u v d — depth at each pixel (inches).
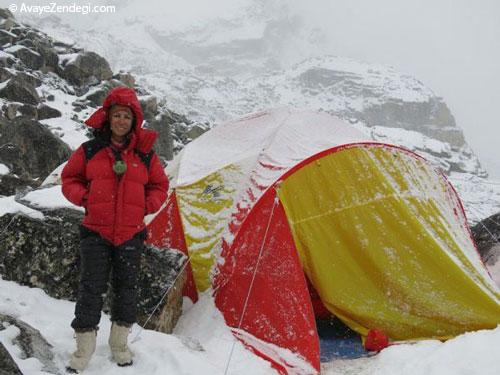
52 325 170.9
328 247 236.7
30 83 516.4
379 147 244.4
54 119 484.1
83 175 157.6
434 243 231.9
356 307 231.6
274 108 282.7
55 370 147.9
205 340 203.8
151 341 176.1
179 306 223.9
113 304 158.7
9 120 425.4
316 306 256.2
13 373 132.2
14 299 181.5
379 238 235.8
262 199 225.6
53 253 198.1
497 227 335.0
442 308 225.5
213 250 232.8
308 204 237.0
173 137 628.4
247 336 206.7
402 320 228.5
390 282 232.4
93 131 159.9
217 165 256.1
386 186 239.5
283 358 196.7
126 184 155.4
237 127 282.2
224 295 222.2
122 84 629.3
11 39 581.3
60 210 209.0
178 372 159.5
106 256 154.7
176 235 243.0
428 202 243.9
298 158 236.7
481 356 188.7
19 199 217.5
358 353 222.5
